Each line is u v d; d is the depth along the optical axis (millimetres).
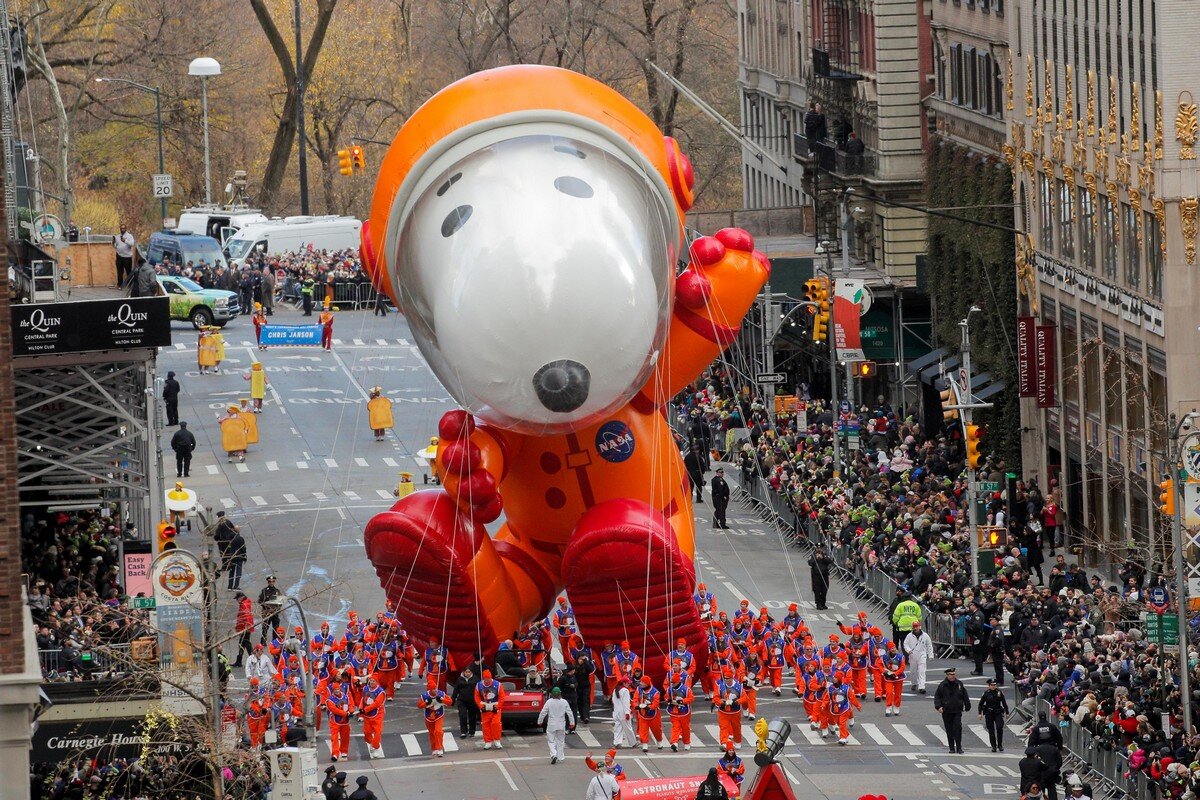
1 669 39969
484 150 65938
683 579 72688
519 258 61500
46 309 82125
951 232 122500
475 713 75188
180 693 68438
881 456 107125
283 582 95750
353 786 69312
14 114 106062
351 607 92938
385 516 73188
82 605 74688
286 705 73438
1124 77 95875
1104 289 99062
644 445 73562
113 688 68812
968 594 86438
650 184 67125
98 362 84375
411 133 68062
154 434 87375
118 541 91375
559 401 62031
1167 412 91250
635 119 69688
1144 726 66688
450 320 62438
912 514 96062
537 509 74688
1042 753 66375
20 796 40031
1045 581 95562
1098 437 100125
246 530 104500
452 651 75438
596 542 71688
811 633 87688
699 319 73625
